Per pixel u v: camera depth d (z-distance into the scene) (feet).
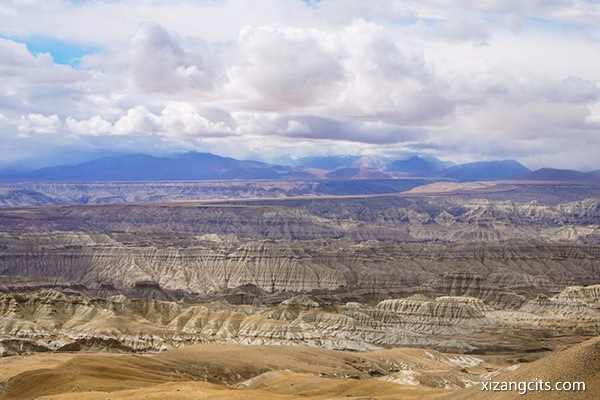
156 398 649.20
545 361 490.90
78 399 653.30
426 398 575.38
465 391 531.09
